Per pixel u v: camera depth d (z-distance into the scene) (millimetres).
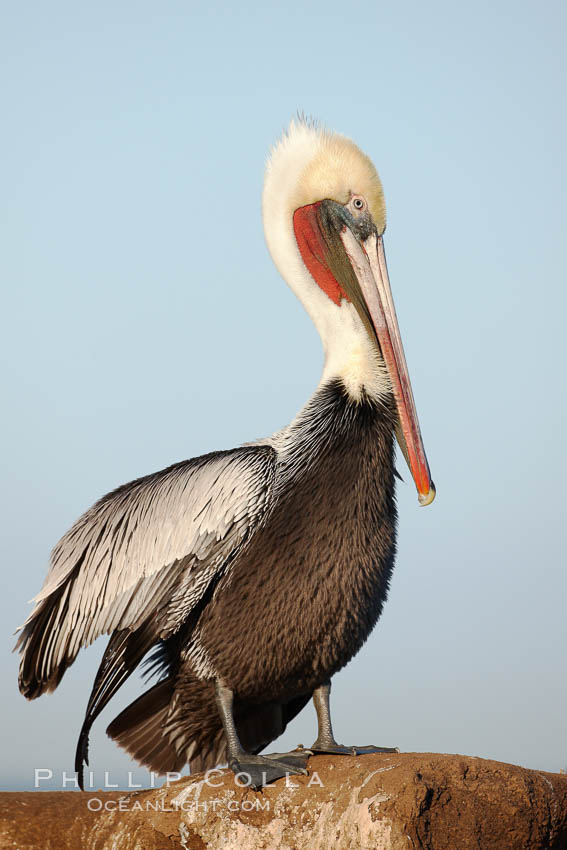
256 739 11836
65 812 10391
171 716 11578
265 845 9594
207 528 11102
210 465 11547
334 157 12492
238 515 11000
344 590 10859
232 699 10953
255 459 11273
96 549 11867
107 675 11539
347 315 12219
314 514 10984
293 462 11203
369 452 11312
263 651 10844
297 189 12609
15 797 10625
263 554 10938
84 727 11594
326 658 10930
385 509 11320
